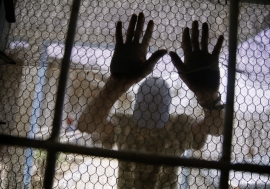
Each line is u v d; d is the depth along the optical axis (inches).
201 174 29.5
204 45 30.0
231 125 26.9
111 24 31.4
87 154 26.1
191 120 29.8
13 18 28.1
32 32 31.0
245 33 30.9
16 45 30.6
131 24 30.2
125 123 29.9
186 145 29.6
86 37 30.9
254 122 29.2
